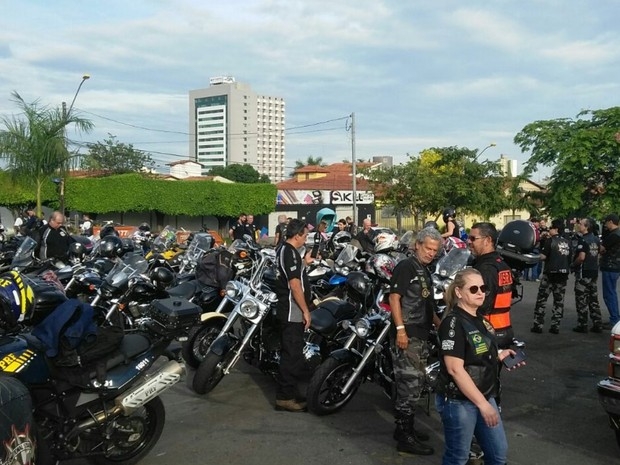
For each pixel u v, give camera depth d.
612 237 9.98
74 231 24.12
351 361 6.20
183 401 6.60
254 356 6.94
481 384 3.76
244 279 7.26
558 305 10.13
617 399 4.98
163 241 12.59
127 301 6.98
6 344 4.16
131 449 4.88
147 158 66.25
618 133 13.38
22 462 3.67
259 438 5.54
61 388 4.36
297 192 50.62
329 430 5.75
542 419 6.09
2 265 8.41
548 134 14.64
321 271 8.65
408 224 44.81
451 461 3.82
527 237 6.05
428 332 5.37
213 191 45.75
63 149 32.03
